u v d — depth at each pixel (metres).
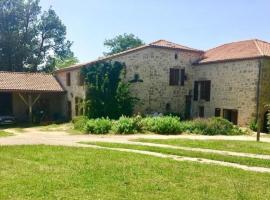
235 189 7.20
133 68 27.06
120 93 26.22
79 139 16.52
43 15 48.28
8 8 45.44
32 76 31.70
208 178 8.08
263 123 23.53
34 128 23.95
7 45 44.28
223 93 26.19
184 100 29.02
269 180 8.07
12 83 28.84
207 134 19.94
